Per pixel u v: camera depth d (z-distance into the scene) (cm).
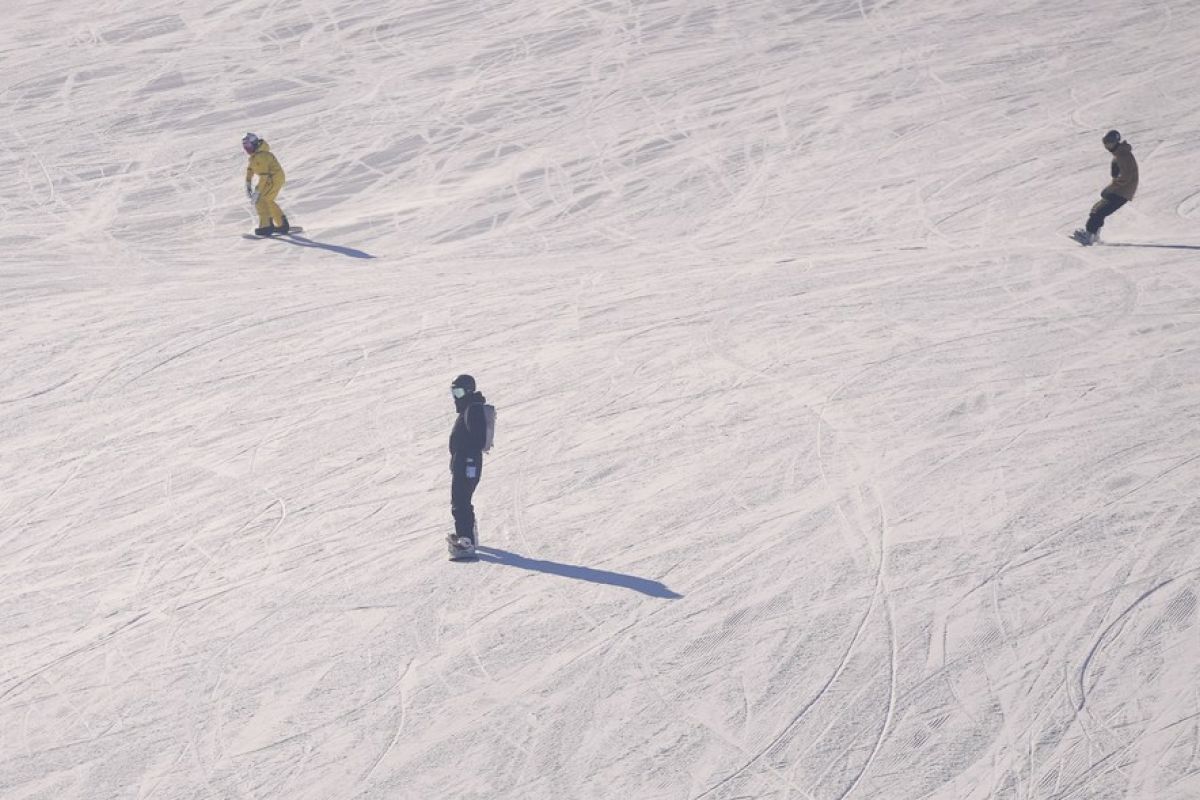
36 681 2567
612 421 3634
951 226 5656
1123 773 2161
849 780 2191
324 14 9544
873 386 3769
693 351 4128
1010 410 3541
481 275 5256
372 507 3234
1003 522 2955
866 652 2520
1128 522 2911
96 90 8281
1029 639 2523
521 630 2664
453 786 2225
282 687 2512
